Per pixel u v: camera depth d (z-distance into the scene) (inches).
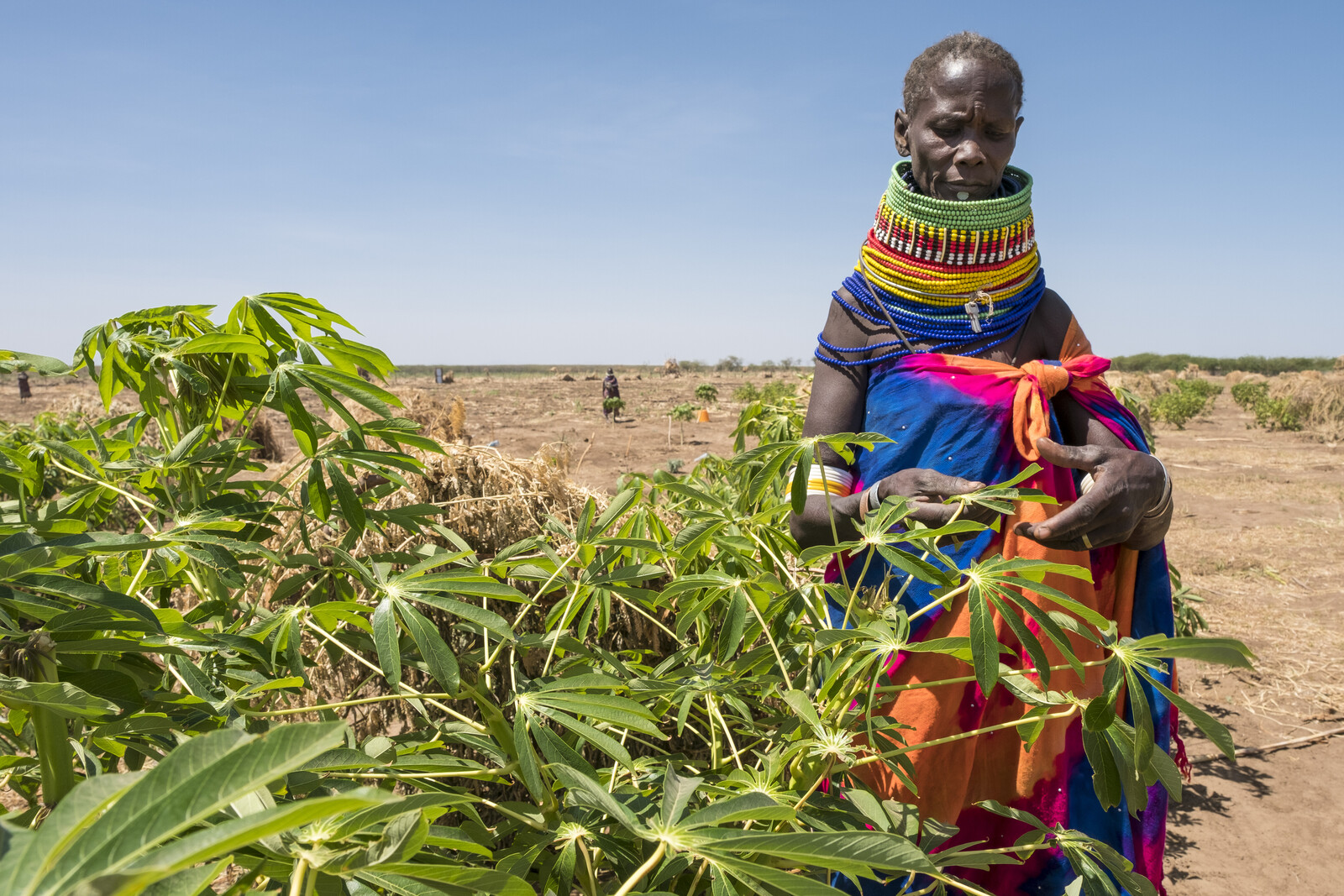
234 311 52.7
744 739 72.4
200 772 16.9
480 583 39.6
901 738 52.6
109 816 16.0
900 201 60.7
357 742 46.9
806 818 42.2
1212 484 410.0
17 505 49.2
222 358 54.8
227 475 53.7
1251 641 188.2
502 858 40.7
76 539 35.5
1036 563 41.2
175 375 54.3
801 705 43.8
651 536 74.2
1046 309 64.4
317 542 76.4
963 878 58.0
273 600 53.7
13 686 29.8
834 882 55.9
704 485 96.6
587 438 597.6
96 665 39.0
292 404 46.1
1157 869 60.0
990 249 59.6
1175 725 66.6
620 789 51.7
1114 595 60.7
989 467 57.8
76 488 49.5
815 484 60.9
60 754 33.3
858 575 59.7
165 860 14.6
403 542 76.7
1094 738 41.7
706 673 52.5
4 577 31.9
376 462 51.1
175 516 48.7
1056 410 62.6
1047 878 57.3
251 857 29.5
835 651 48.7
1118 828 58.3
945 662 55.5
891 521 46.3
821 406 63.6
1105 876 48.4
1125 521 52.3
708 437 604.1
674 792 33.4
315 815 16.0
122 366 52.6
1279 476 434.6
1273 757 137.0
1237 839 112.3
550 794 41.8
